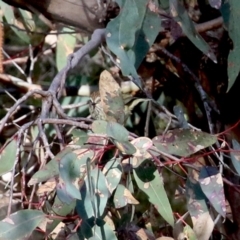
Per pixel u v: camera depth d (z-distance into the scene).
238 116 1.00
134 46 0.77
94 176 0.70
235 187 0.78
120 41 0.76
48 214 0.72
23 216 0.71
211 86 1.03
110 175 0.71
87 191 0.69
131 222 0.76
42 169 0.72
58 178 0.69
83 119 0.77
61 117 0.79
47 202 0.72
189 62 1.04
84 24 0.95
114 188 0.71
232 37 0.78
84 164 0.69
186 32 0.76
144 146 0.70
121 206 0.72
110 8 0.94
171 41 0.98
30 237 0.74
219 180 0.73
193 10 0.99
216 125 1.02
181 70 1.05
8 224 0.71
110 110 0.76
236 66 0.78
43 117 0.77
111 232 0.71
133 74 0.75
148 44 0.77
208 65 1.02
